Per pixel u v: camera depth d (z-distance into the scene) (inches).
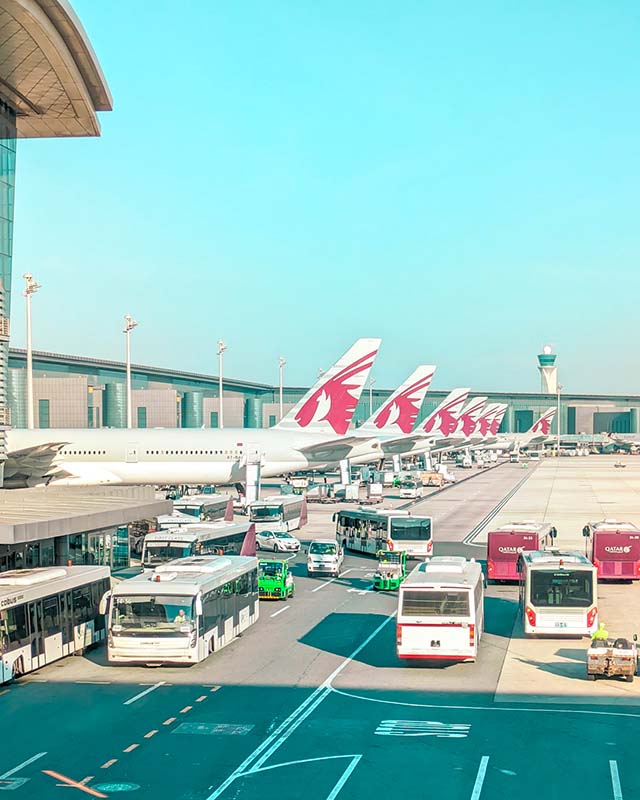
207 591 1537.9
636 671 1461.6
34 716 1233.4
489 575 2421.3
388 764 1029.2
